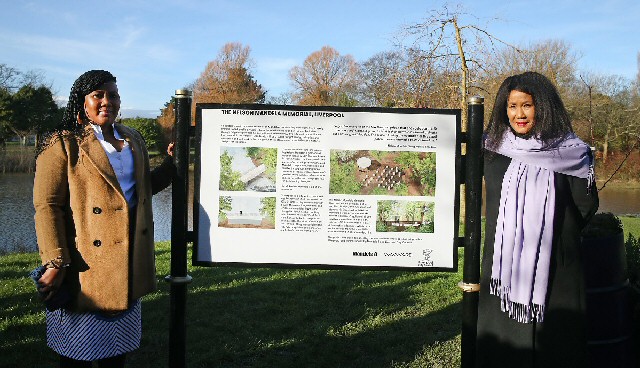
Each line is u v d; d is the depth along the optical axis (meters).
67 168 2.59
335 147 3.14
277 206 3.15
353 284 5.80
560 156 2.69
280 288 5.58
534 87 2.74
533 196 2.70
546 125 2.72
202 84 47.53
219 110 3.15
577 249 2.74
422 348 4.02
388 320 4.61
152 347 4.05
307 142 3.14
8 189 21.72
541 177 2.71
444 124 3.14
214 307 4.96
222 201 3.15
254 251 3.16
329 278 6.02
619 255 3.04
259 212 3.15
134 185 2.75
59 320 2.62
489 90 8.20
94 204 2.58
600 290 2.98
